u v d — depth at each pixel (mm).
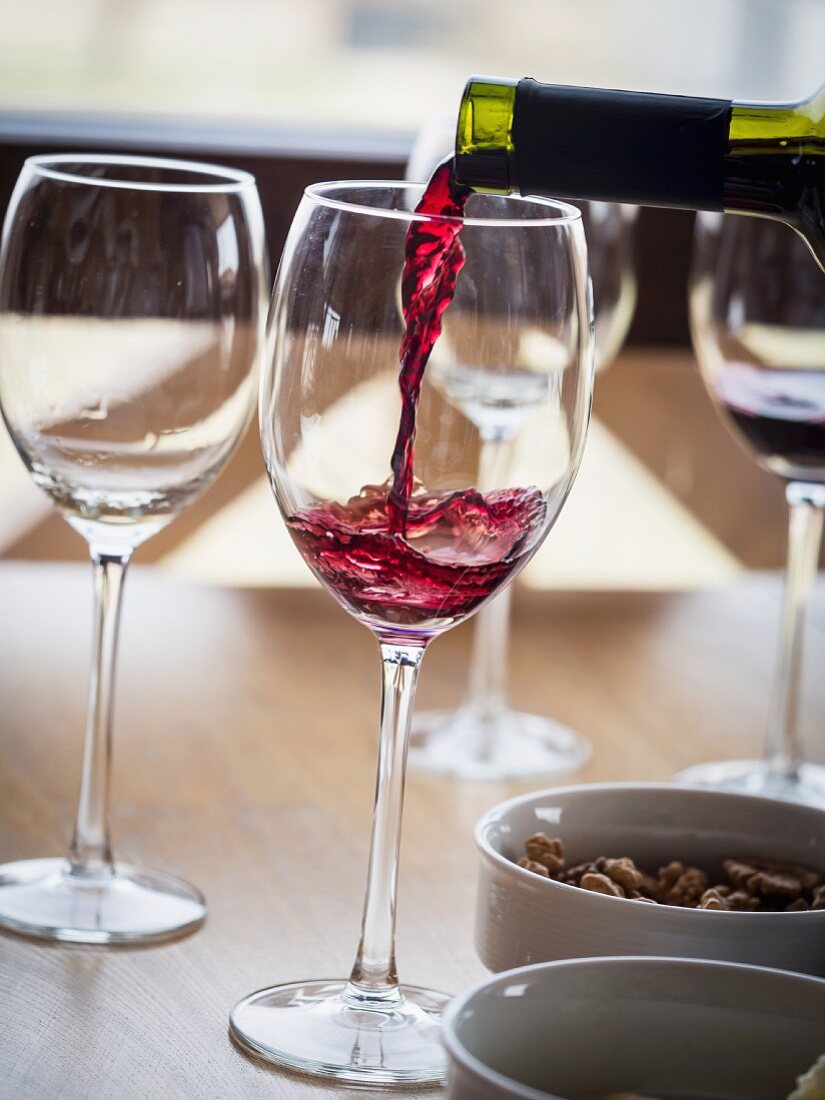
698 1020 606
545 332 672
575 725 1164
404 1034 708
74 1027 701
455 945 816
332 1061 677
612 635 1354
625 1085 604
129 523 842
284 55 1732
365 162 1689
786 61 1891
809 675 1315
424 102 1769
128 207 782
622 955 677
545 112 708
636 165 708
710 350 1076
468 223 662
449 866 908
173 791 977
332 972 776
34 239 783
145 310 791
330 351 659
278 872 885
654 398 2188
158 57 1678
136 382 797
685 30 1877
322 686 1177
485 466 673
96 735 855
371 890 741
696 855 812
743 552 1916
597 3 1846
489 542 680
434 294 663
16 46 1628
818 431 1046
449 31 1779
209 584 1395
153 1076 663
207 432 815
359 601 694
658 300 1825
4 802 948
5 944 779
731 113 703
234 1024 705
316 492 675
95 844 854
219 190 796
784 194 710
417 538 675
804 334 1030
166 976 758
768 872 791
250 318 817
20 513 1844
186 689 1145
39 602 1328
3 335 797
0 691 1118
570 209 708
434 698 1242
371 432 667
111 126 1672
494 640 1184
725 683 1266
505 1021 588
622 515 1950
